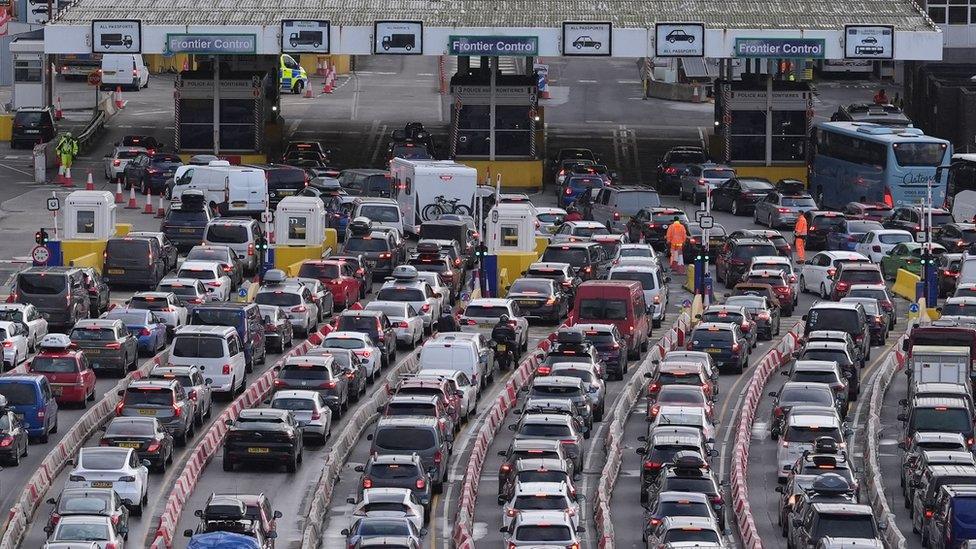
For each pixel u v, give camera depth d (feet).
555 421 563.48
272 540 449.48
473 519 515.50
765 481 567.18
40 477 521.65
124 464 503.20
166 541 466.29
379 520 442.91
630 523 516.32
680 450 531.09
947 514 471.21
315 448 588.50
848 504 460.55
